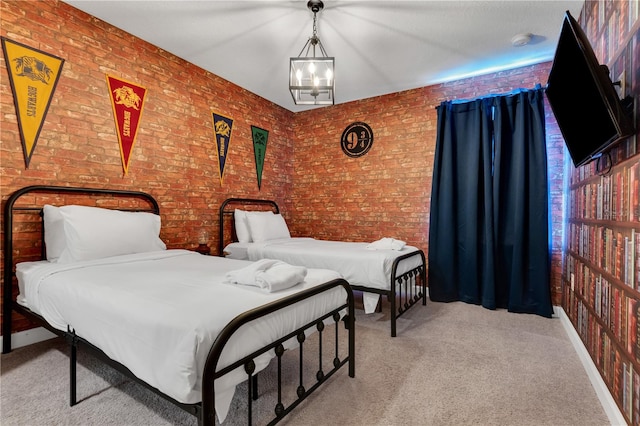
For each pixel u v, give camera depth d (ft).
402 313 8.80
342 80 11.75
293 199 15.56
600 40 5.88
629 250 4.38
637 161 4.15
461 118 11.23
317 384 5.16
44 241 7.32
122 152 8.80
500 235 10.43
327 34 8.87
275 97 13.83
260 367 4.14
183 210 10.46
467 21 8.18
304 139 15.28
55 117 7.53
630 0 4.44
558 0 7.30
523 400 5.28
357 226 13.71
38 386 5.53
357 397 5.32
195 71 10.86
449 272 11.10
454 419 4.79
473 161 10.81
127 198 8.95
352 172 13.88
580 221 7.29
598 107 4.64
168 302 4.10
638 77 4.16
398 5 7.58
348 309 6.09
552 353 7.02
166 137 9.94
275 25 8.52
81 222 7.06
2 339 6.80
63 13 7.66
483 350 7.15
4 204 6.81
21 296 6.53
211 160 11.48
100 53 8.34
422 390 5.54
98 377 5.84
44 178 7.36
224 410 3.66
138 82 9.18
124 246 7.69
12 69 6.88
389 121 13.00
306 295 4.79
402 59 10.19
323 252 9.54
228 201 11.94
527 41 8.92
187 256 8.27
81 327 4.65
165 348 3.55
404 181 12.64
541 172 9.78
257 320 4.08
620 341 4.64
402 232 12.64
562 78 5.90
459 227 11.25
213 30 8.79
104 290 4.72
